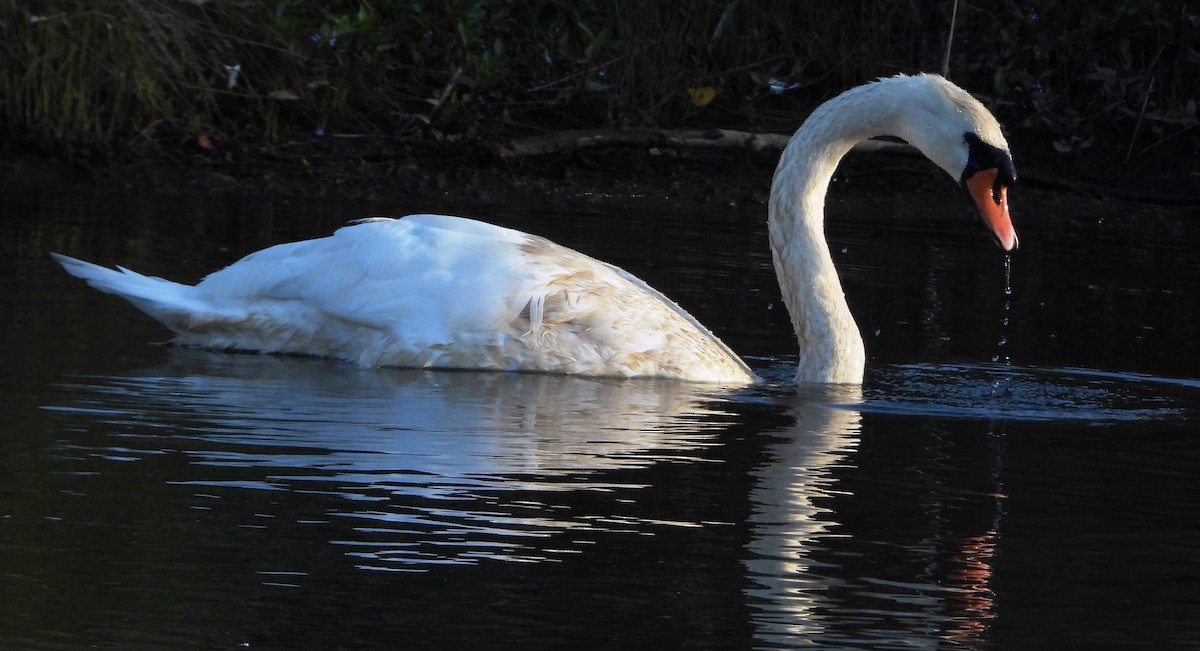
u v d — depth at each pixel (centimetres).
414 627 614
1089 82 2505
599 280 1133
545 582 668
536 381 1074
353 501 768
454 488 795
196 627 607
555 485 808
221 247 1442
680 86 2353
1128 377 1168
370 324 1097
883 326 1323
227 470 809
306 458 838
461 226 1137
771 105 2409
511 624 620
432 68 2291
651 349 1115
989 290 1505
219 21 2130
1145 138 2442
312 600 638
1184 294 1526
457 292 1097
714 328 1287
